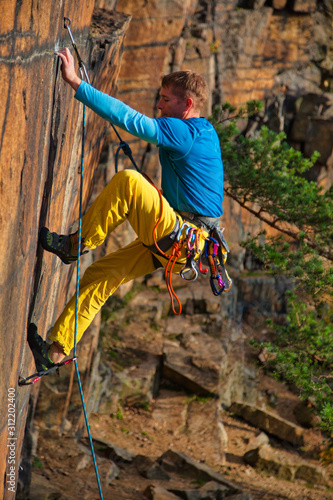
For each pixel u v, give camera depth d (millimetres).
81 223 2943
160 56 14742
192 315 16156
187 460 11750
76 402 11336
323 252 7910
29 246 2568
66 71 2615
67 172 3758
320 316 8328
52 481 9602
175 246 2965
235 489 11070
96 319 12359
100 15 5711
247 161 8164
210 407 14195
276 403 15711
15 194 2176
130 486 10578
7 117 1960
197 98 3039
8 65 1912
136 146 14602
